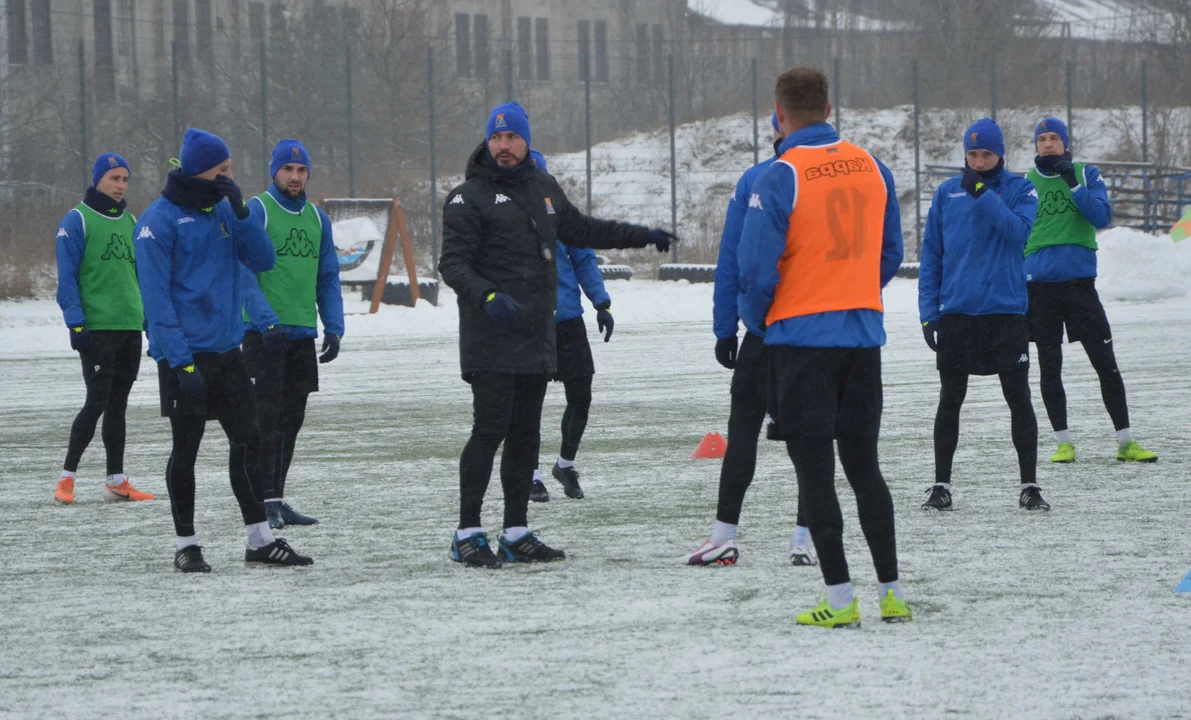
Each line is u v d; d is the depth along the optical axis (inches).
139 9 4803.2
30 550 621.6
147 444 1040.8
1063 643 417.4
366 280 2508.6
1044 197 815.1
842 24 6663.4
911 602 475.5
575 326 742.5
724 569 543.2
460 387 1412.4
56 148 3858.3
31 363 1817.2
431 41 4761.3
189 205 565.9
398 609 481.4
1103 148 4672.7
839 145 453.7
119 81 4707.2
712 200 4453.7
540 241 569.3
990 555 557.0
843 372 445.1
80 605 500.1
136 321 781.3
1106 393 821.9
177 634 451.2
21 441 1066.7
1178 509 660.1
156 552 613.3
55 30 4594.0
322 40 4404.5
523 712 355.6
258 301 663.8
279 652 424.2
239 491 573.0
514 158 567.8
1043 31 5556.1
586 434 1018.1
